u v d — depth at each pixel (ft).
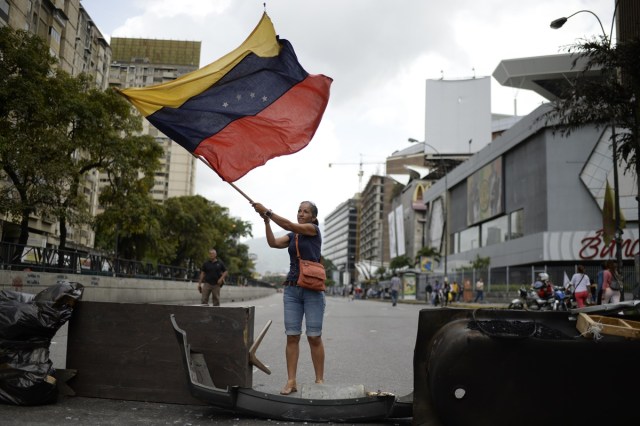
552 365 11.57
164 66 427.74
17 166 65.10
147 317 15.78
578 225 155.53
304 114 18.13
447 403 11.84
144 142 84.74
